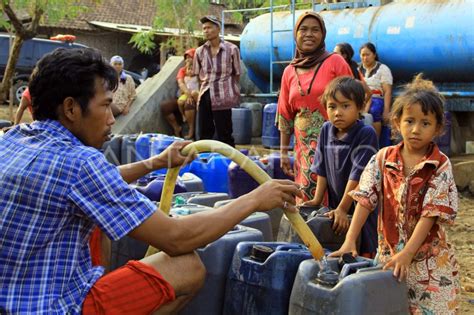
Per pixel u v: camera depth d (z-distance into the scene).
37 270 2.44
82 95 2.54
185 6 15.60
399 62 9.64
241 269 3.01
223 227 2.64
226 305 3.08
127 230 2.46
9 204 2.43
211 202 4.29
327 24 10.40
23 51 19.77
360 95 4.02
